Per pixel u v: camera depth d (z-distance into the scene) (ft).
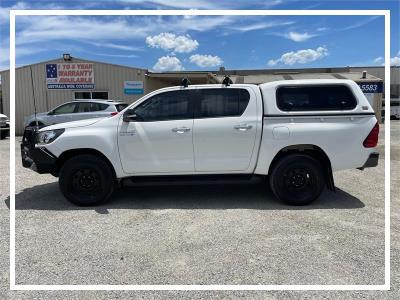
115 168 18.70
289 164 18.43
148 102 18.79
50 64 65.92
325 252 13.15
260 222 16.21
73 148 18.52
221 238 14.44
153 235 14.79
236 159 18.67
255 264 12.26
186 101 18.78
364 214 17.33
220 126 18.45
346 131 18.25
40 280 11.30
